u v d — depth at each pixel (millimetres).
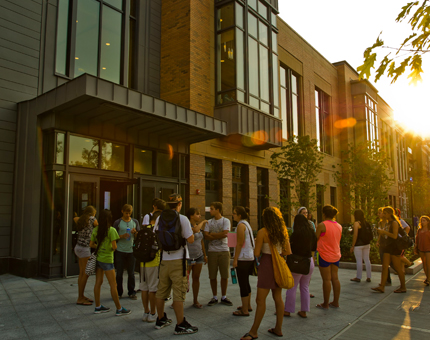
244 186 15016
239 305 5934
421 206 33531
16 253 8156
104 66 10570
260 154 15844
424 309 5852
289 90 19359
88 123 8953
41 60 8992
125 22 11227
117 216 10133
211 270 6016
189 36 12094
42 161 8273
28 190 8172
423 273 9805
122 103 7988
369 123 27766
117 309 5227
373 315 5484
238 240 5277
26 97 8695
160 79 12586
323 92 23828
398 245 7109
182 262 4617
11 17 8531
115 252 6484
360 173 15297
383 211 7418
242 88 13047
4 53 8383
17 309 5520
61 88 7797
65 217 8141
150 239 4961
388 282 7965
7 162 8375
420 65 3285
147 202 10367
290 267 5137
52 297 6289
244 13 13539
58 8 9438
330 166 23203
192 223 5996
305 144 13195
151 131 10391
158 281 4977
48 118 8266
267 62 14938
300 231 5223
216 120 10930
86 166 8875
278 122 14898
